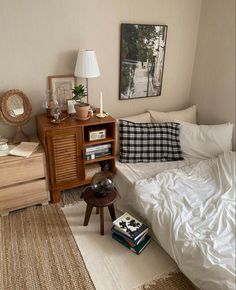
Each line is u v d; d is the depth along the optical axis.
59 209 2.13
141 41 2.40
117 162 2.36
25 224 1.96
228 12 2.29
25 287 1.49
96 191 1.83
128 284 1.52
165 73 2.70
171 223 1.58
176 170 2.13
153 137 2.36
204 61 2.65
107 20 2.20
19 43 1.96
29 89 2.13
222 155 2.18
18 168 1.89
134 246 1.72
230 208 1.67
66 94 2.26
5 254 1.70
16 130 2.20
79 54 2.04
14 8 1.86
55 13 1.99
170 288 1.51
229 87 2.42
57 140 1.95
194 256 1.39
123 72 2.44
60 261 1.66
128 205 2.09
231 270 1.25
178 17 2.50
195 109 2.84
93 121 2.06
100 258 1.69
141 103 2.71
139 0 2.25
